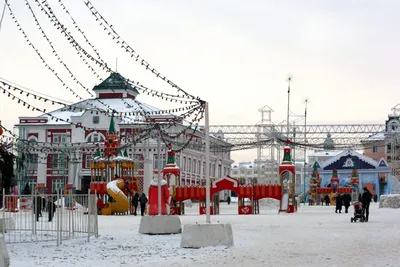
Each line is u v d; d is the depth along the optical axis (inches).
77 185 3284.9
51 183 3299.7
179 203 2133.4
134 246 914.7
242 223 1488.7
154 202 1686.8
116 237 1068.5
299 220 1616.6
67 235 1075.3
